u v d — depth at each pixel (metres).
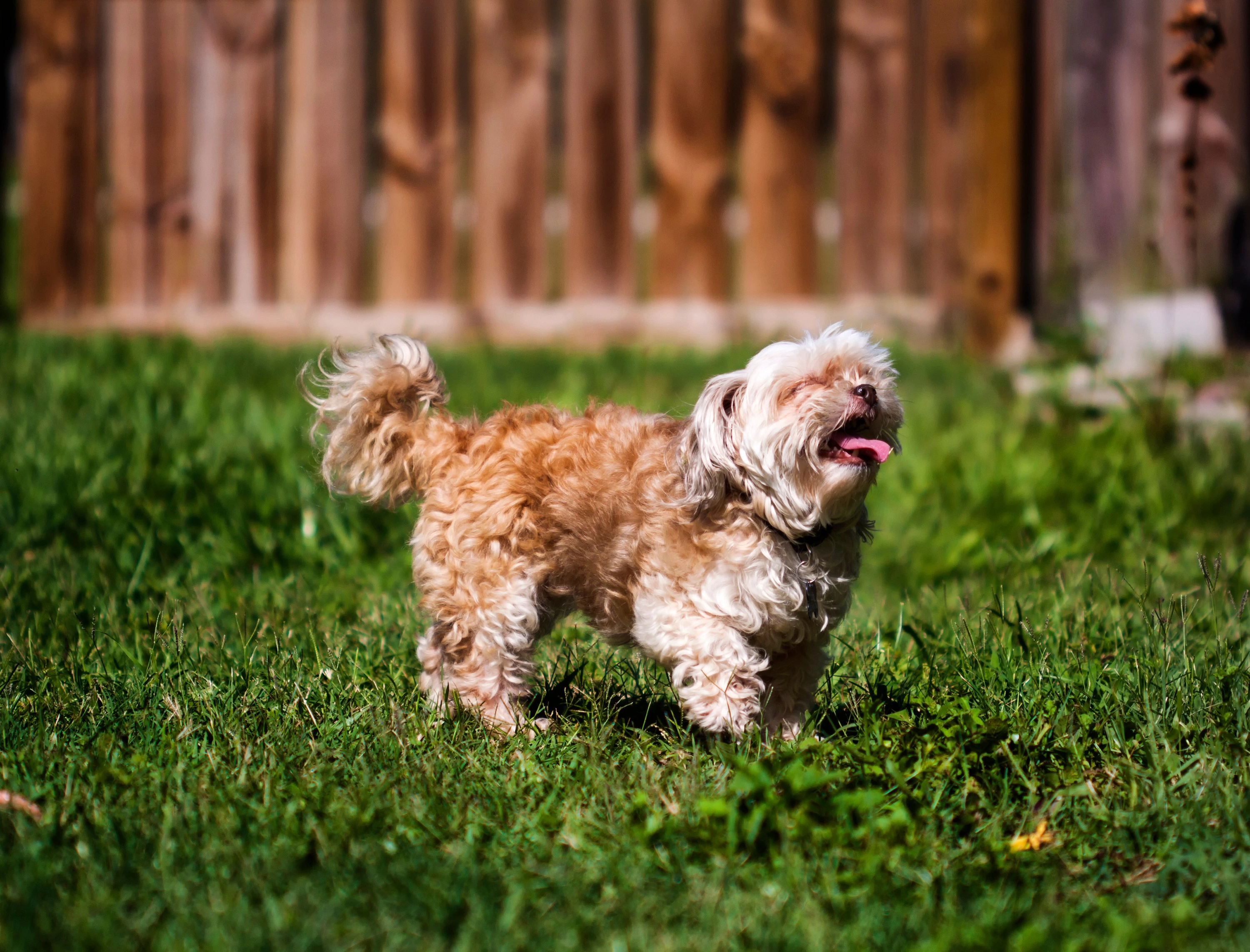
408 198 8.72
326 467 4.05
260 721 3.34
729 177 8.39
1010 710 3.39
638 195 8.53
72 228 9.27
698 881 2.55
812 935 2.33
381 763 3.14
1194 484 5.54
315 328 8.86
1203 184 8.17
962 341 8.21
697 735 3.50
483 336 8.70
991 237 8.11
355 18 8.68
